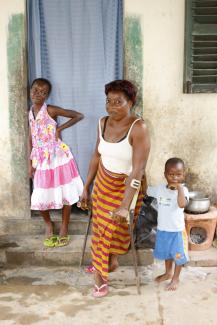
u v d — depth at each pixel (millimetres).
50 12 4203
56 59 4305
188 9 4062
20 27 4160
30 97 4293
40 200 4062
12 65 4234
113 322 3213
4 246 4211
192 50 4148
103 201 3418
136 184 3219
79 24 4219
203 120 4387
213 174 4504
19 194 4477
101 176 3426
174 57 4242
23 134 4359
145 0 4125
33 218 4508
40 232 4488
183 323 3188
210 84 4223
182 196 3559
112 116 3266
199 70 4188
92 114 4410
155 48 4219
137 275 3598
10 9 4137
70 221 4453
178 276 3703
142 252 4078
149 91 4305
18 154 4398
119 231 3504
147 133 3256
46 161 4035
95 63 4305
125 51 4219
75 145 4477
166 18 4164
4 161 4422
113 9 4199
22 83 4266
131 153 3295
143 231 4082
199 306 3414
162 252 3684
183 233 3682
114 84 3207
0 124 4352
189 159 4465
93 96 4371
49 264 4125
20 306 3438
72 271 4016
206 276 3900
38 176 4070
